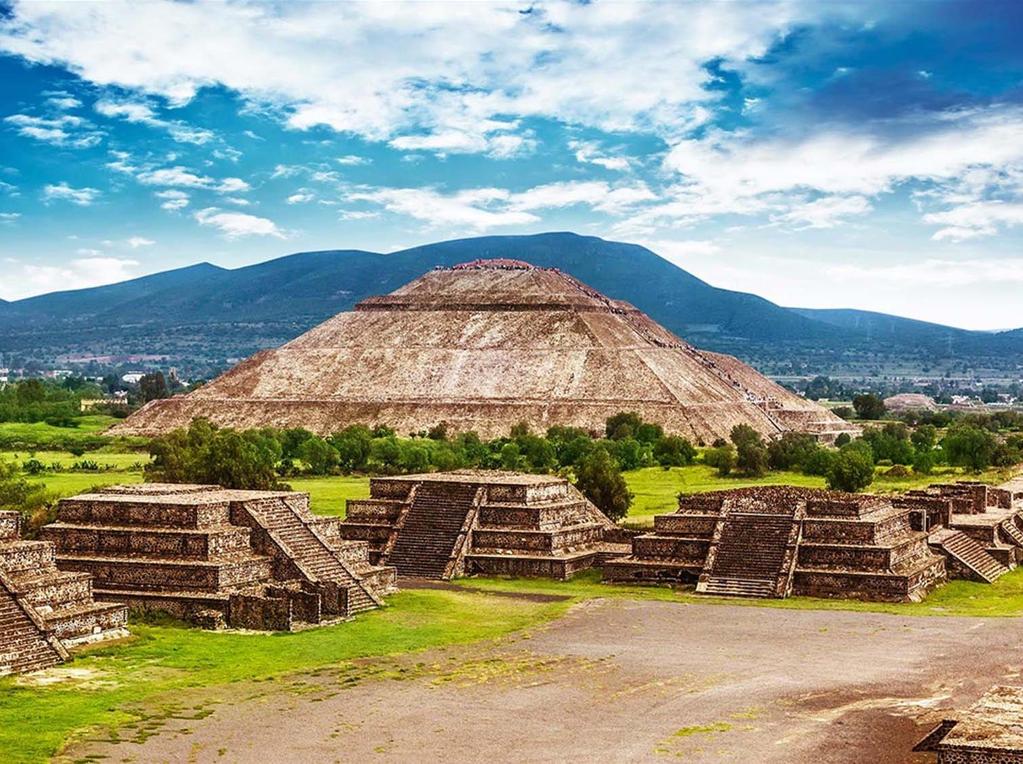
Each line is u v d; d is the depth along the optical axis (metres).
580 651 80.50
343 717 64.31
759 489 113.62
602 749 58.94
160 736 60.66
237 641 82.19
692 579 107.69
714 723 63.12
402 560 114.81
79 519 95.69
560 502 122.25
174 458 158.50
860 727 62.25
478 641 83.81
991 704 57.88
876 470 193.00
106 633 81.31
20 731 60.81
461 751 58.69
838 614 94.31
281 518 98.88
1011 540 126.50
